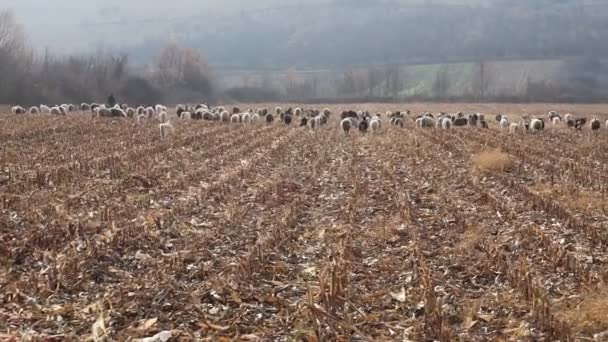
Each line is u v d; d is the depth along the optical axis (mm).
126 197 18469
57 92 86562
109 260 12883
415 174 24281
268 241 14117
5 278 11578
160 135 36000
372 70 149000
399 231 15500
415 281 11891
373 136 41219
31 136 33812
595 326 9828
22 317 10094
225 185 20766
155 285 11453
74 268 11914
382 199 19750
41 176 20094
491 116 71000
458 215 16766
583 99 121562
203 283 11609
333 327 9844
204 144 32688
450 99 125562
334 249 13820
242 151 30250
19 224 14961
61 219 15438
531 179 23016
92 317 10141
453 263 13141
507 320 10258
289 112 58500
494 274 12477
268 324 10133
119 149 29391
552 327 9656
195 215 16953
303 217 17500
